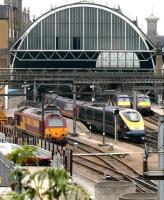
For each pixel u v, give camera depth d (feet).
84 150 370.53
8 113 588.91
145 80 482.28
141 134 422.82
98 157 340.39
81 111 515.50
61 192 49.03
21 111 457.27
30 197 50.08
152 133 472.85
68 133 459.32
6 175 138.62
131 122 426.92
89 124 492.54
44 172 49.26
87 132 475.31
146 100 586.04
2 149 215.10
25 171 52.06
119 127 434.71
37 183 49.90
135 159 336.90
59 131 402.93
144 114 585.63
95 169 293.84
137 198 160.04
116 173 287.89
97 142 410.31
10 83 447.42
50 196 49.16
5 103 634.84
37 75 486.38
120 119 434.30
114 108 449.06
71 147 391.45
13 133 384.68
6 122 484.33
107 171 293.23
